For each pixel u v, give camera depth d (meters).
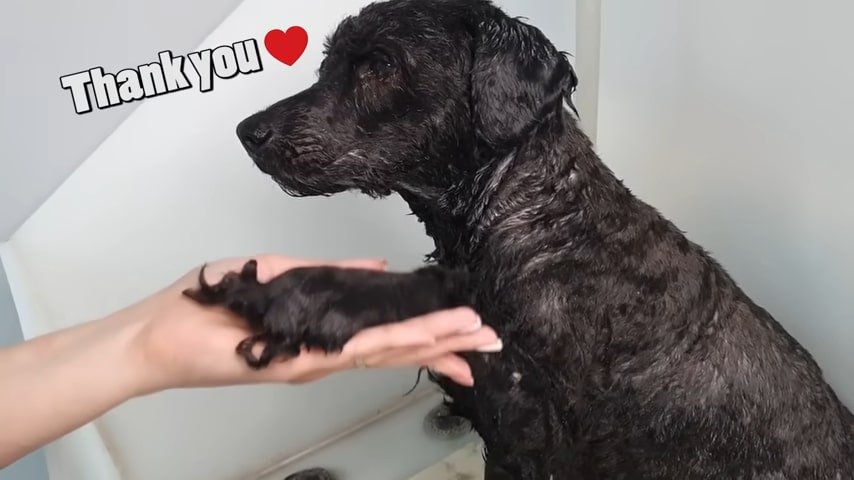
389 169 1.00
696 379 0.98
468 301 0.82
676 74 1.36
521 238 0.97
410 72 0.96
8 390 0.73
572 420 1.00
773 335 1.04
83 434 1.22
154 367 0.74
